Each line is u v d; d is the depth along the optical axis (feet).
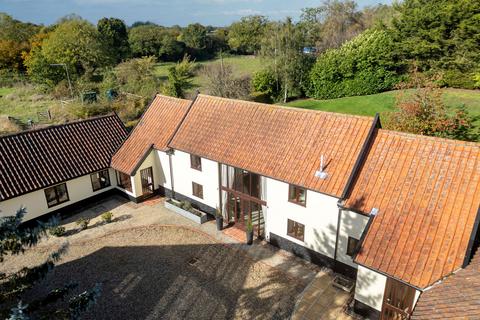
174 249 82.74
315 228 73.36
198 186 96.58
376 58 174.19
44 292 69.82
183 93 180.45
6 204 85.46
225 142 86.43
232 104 91.76
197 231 89.45
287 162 75.87
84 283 72.33
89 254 81.56
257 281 72.02
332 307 65.05
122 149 106.93
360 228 65.87
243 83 184.14
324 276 72.64
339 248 70.74
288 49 180.24
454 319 41.45
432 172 61.36
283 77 185.16
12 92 211.20
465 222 54.03
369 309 61.36
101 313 64.95
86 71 213.87
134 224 93.15
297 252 78.95
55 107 175.52
